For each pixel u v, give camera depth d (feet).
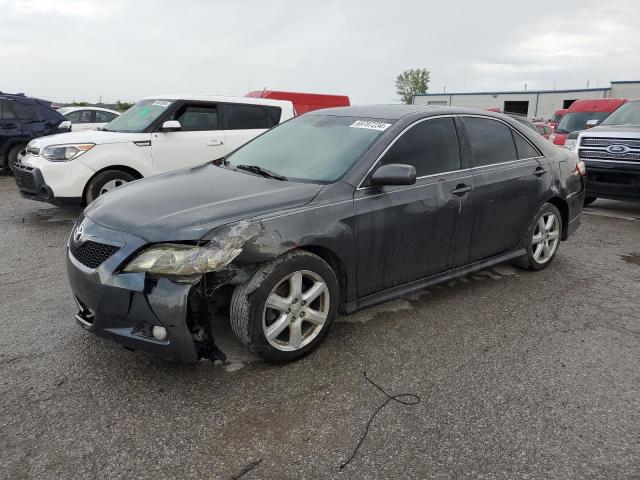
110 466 7.77
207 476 7.61
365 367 10.71
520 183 15.24
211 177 12.41
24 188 23.77
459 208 13.44
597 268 17.67
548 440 8.50
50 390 9.68
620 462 8.00
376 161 12.01
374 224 11.59
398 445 8.32
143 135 24.45
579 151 27.50
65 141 22.95
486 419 9.03
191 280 9.09
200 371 10.39
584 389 10.04
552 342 12.03
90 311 10.08
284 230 10.08
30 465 7.75
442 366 10.82
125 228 9.71
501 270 17.19
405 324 12.82
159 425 8.73
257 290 9.83
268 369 10.51
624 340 12.21
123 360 10.80
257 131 27.96
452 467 7.85
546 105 173.37
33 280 15.74
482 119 15.03
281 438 8.46
